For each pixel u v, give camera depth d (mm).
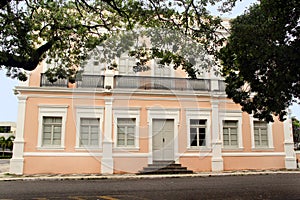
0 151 35875
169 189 8992
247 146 15578
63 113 14359
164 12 5941
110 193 8172
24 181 11758
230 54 6965
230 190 8648
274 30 6516
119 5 6711
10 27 6078
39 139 14086
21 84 14266
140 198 7219
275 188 9062
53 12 7547
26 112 14242
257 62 6965
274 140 16016
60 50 7719
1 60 5738
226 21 11766
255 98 8211
